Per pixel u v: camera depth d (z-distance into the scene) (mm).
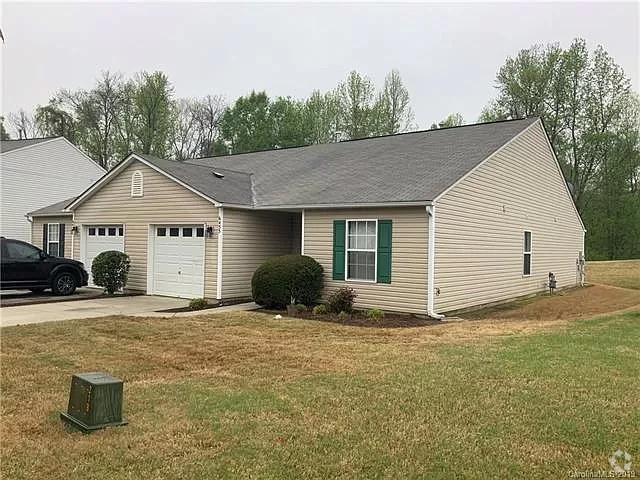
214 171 17562
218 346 8664
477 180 14078
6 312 12508
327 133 43250
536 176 18156
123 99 41469
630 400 5500
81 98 41719
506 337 9180
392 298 12672
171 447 4410
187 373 6930
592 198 38625
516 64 36969
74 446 4438
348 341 9094
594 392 5773
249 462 4129
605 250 39594
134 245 17094
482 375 6512
